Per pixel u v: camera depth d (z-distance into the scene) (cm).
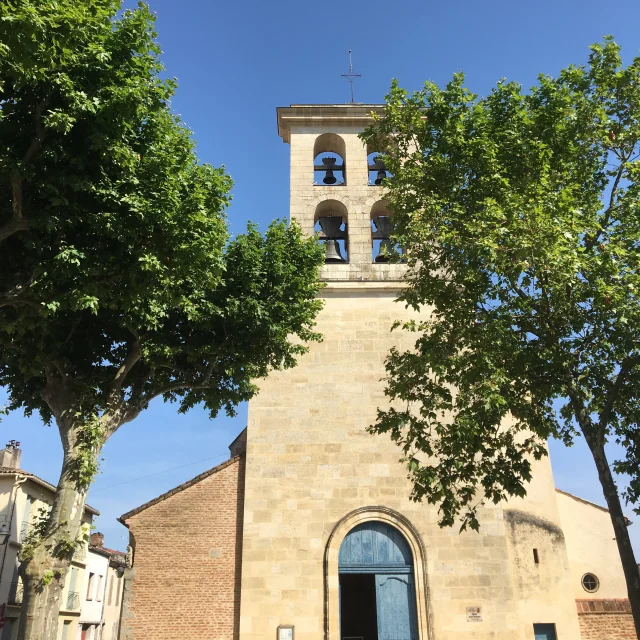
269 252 1686
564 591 1961
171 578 1952
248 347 1636
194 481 2077
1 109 999
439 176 1421
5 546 2948
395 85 1526
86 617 4153
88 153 1144
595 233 1316
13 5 930
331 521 2000
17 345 1455
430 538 1986
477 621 1889
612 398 1234
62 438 1439
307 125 2580
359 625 2814
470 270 1266
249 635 1862
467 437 1259
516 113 1409
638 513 1368
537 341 1321
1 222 1162
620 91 1397
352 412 2141
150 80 1237
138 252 1205
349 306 2292
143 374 1641
